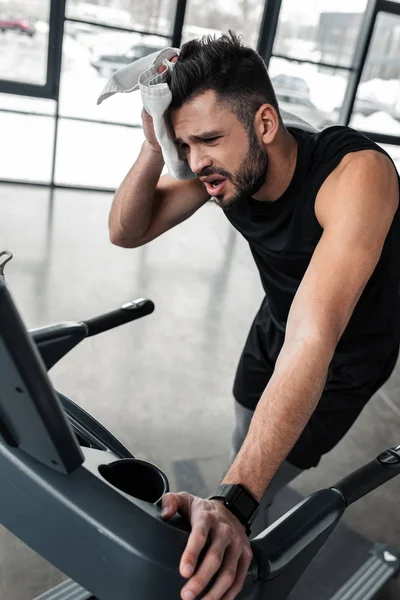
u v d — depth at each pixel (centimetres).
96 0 512
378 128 630
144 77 110
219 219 537
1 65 506
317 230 119
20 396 57
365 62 591
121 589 63
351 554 194
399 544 202
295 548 77
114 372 276
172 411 256
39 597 146
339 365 142
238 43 105
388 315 137
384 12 572
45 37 505
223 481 81
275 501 211
